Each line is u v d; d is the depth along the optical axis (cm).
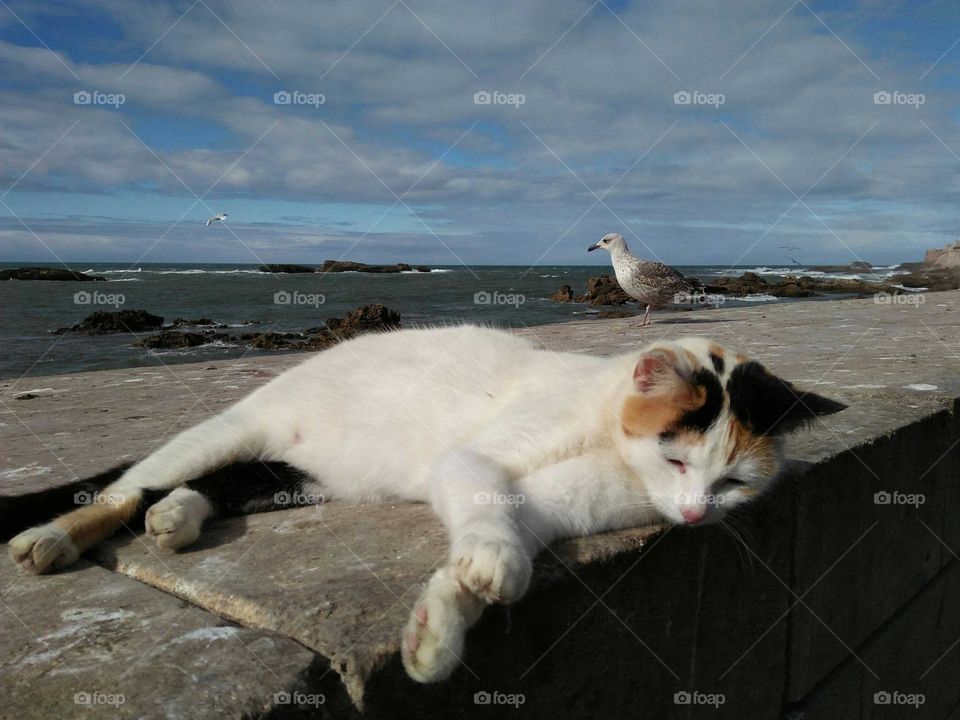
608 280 2277
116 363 1097
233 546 227
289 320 1783
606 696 219
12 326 1602
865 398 411
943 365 520
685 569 247
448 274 5203
